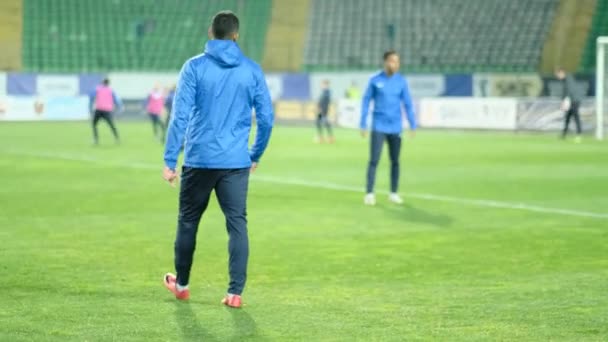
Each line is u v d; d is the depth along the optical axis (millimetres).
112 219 32594
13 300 19625
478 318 18250
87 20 130500
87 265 23844
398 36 124875
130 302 19547
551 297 20266
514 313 18688
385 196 39938
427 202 37844
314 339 16578
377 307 19281
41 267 23453
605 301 19828
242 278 19156
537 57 116875
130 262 24359
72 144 72375
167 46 129750
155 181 45438
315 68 127000
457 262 24766
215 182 18875
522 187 43344
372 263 24609
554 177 47844
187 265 19547
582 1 117312
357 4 129375
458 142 75562
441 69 120625
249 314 18531
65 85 116188
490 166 54219
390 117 37031
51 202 37219
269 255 25812
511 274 23078
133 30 130250
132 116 118000
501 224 31891
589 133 87062
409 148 68875
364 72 116500
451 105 95438
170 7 133375
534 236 29281
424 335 16859
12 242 27453
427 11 125875
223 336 16734
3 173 49281
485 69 118688
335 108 106062
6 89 114125
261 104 18938
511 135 85375
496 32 120500
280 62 128875
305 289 21203
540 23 118875
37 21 129000
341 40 127500
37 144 71938
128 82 118250
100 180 45844
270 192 41188
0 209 35031
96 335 16672
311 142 76312
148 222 31891
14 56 126188
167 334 16828
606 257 25516
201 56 18688
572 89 76375
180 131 18422
